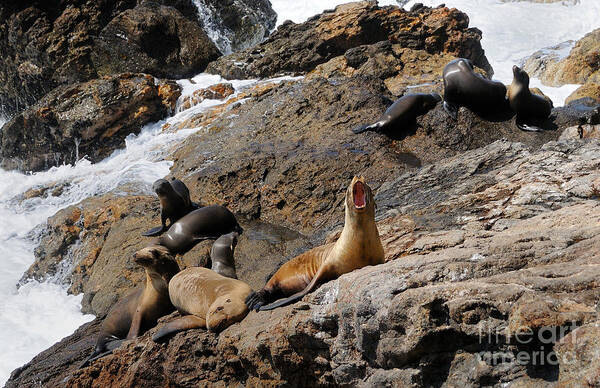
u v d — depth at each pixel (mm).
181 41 43469
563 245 9758
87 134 38875
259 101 29750
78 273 23234
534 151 17234
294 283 12797
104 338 15938
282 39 42094
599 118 22516
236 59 42062
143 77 40094
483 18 59594
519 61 52562
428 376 9023
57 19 44219
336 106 26922
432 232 13766
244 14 51938
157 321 15367
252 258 19828
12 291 24656
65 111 39250
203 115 35250
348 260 11602
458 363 8750
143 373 13617
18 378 16734
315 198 22281
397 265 10500
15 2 45062
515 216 13617
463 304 8594
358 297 10031
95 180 31984
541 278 8469
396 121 24828
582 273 8266
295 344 11102
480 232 12477
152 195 25438
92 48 43531
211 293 13812
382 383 9531
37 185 33781
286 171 23047
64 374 15977
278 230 21734
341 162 23031
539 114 24906
